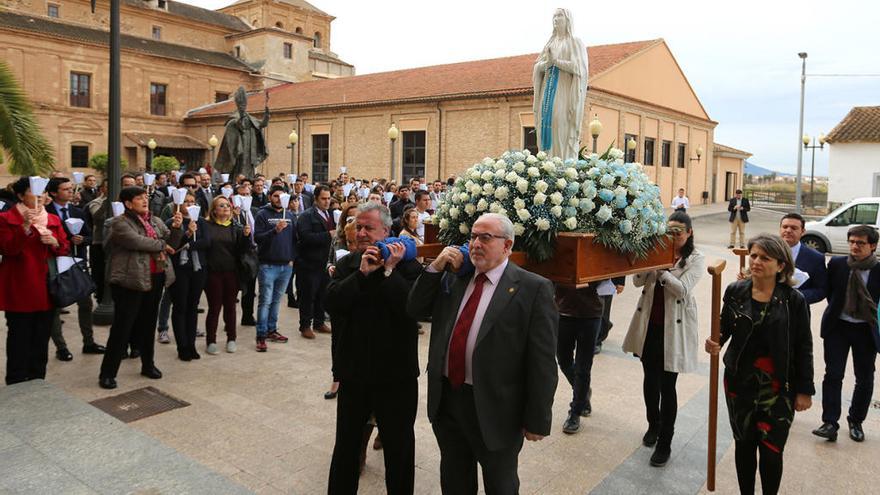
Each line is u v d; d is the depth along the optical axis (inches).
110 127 335.3
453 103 1098.1
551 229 147.3
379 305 146.7
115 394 236.1
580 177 154.5
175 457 164.4
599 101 1035.9
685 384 263.9
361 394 147.9
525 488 172.4
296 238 324.8
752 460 156.3
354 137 1258.6
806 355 152.3
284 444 194.7
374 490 170.2
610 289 225.3
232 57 1786.4
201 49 1764.3
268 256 303.3
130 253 237.6
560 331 218.2
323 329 341.7
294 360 285.6
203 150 1593.3
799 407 153.4
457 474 134.7
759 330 153.3
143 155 1515.7
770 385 152.2
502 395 126.9
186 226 278.8
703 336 354.0
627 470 184.4
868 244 204.8
